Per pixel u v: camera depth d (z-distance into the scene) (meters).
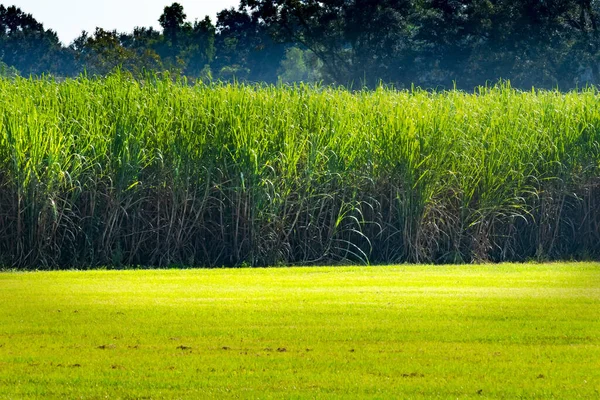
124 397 12.07
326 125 32.84
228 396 12.10
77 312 18.25
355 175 31.62
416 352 14.59
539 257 32.81
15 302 19.73
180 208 30.38
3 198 29.02
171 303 19.53
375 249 31.72
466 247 32.31
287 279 24.45
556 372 13.33
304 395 12.11
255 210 30.23
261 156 30.80
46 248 29.08
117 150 30.39
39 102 32.72
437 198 32.47
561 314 18.14
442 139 32.44
